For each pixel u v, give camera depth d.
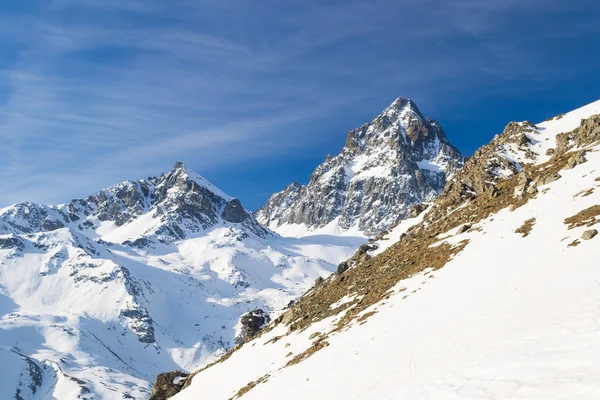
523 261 39.69
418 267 55.62
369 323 44.69
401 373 28.58
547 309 28.72
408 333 35.88
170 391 79.62
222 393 56.03
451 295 40.47
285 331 67.00
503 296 34.62
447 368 25.88
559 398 17.97
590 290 28.89
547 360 21.64
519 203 56.81
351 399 27.95
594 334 22.39
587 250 35.16
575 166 58.62
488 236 51.50
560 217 45.09
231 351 82.75
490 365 23.73
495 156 87.62
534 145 90.19
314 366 40.22
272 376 45.94
